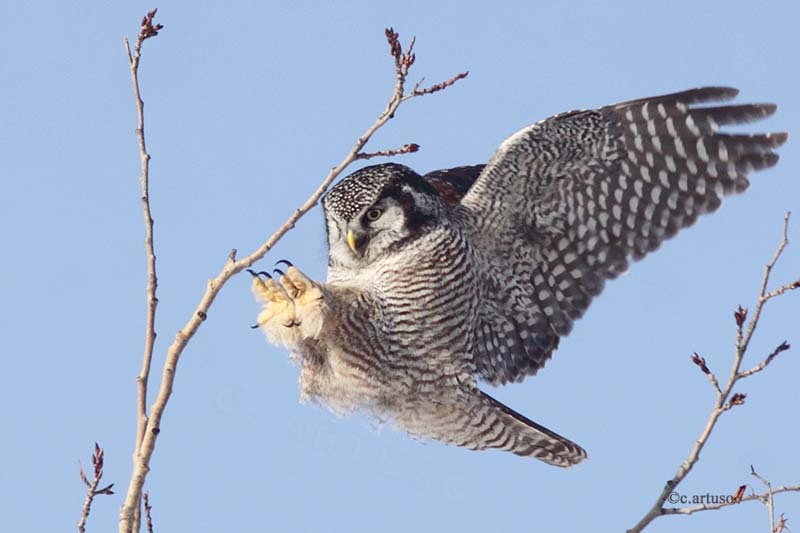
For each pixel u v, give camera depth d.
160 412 8.00
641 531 9.16
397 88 8.94
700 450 9.20
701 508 9.09
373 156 8.84
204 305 8.23
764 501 9.30
